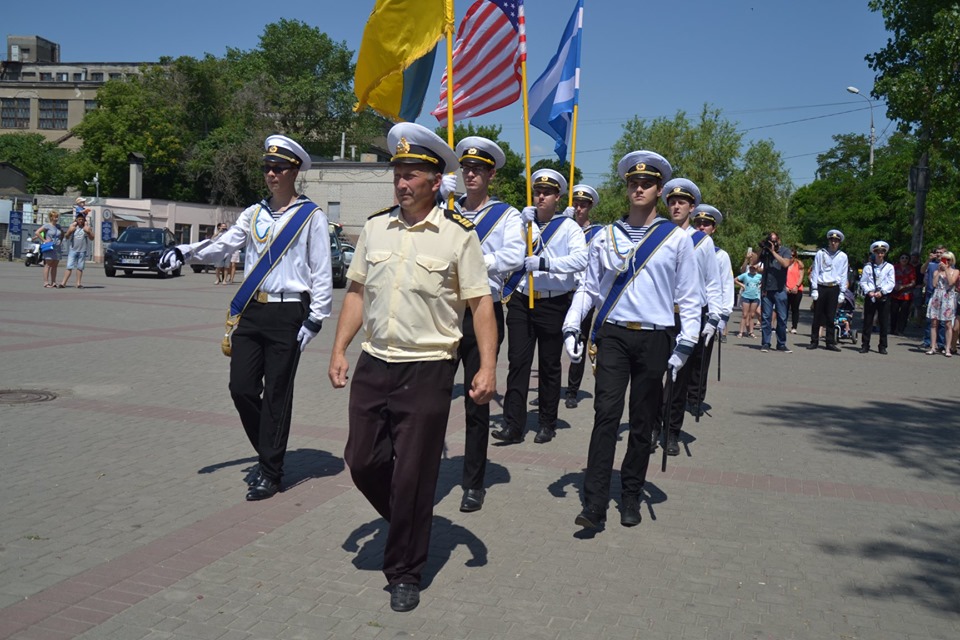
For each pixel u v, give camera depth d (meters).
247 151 49.41
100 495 5.25
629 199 5.22
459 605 3.99
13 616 3.64
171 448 6.39
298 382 9.45
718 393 10.22
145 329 13.27
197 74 51.53
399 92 6.53
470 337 5.30
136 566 4.22
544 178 7.43
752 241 34.72
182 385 8.79
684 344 5.10
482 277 4.11
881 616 4.04
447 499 5.59
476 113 7.48
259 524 4.90
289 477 5.83
